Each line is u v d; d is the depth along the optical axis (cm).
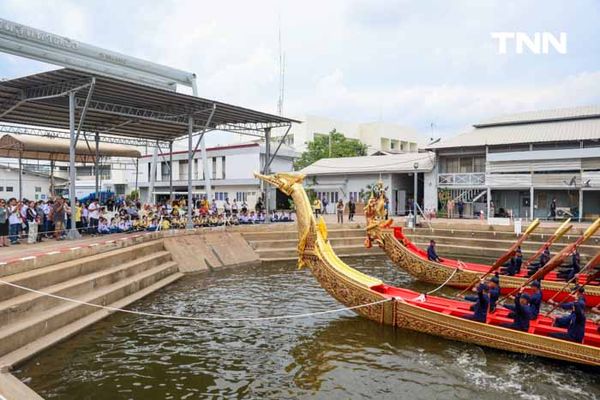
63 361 998
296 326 1280
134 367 991
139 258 1825
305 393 891
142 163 5016
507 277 1612
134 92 1970
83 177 5322
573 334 993
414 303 1247
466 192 3631
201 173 4484
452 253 2639
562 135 3266
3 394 703
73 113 1823
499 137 3506
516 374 974
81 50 2198
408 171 3728
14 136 2775
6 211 1714
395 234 1867
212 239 2339
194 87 2808
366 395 887
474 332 1099
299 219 1330
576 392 896
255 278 1933
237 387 912
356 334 1212
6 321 1006
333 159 4559
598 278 1504
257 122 2709
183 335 1197
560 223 2952
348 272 1300
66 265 1355
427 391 903
